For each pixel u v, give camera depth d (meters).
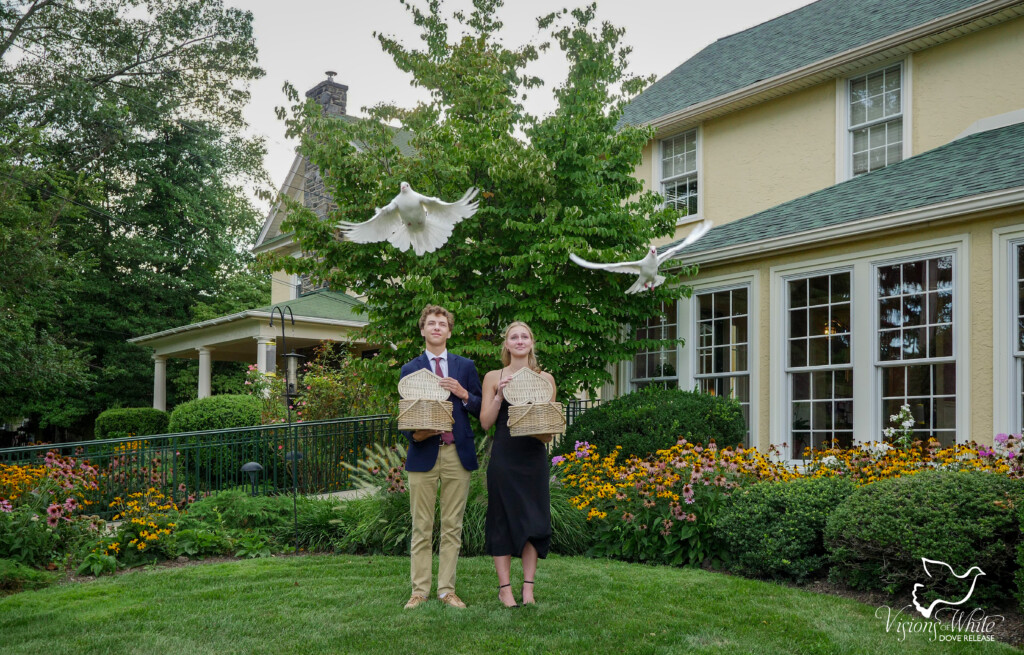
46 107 21.84
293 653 3.86
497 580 5.31
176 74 23.81
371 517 6.89
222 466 11.75
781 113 11.75
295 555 6.95
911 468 6.23
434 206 4.21
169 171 24.62
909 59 10.42
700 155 12.72
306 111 9.19
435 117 10.05
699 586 5.16
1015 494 4.69
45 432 24.56
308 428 10.76
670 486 6.21
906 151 10.37
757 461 6.72
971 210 7.25
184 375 23.39
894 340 8.02
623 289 9.23
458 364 4.78
